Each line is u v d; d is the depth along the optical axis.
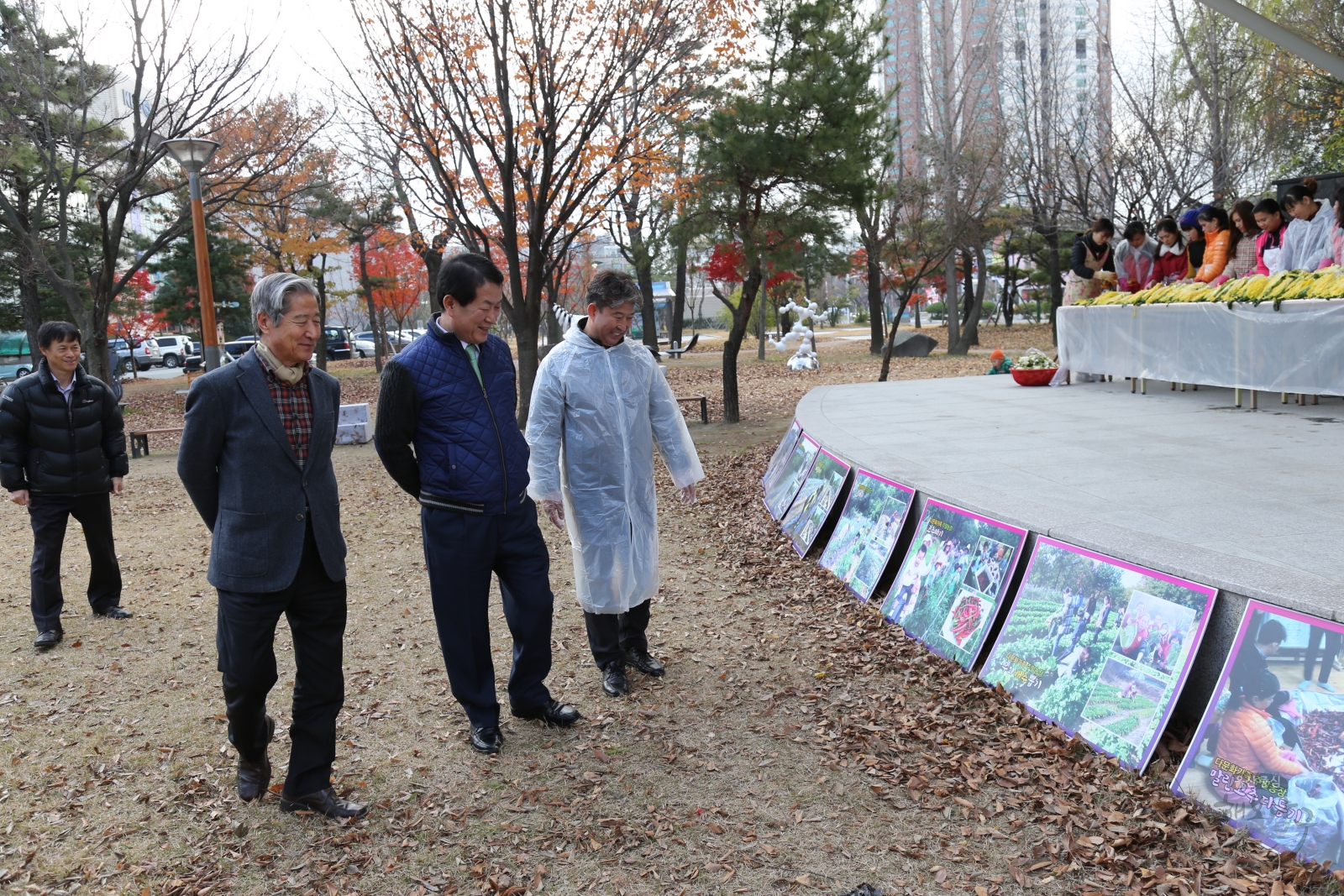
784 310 35.12
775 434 12.27
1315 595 2.78
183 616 5.49
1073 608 3.57
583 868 2.73
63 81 16.62
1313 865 2.43
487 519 3.47
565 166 11.92
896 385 11.21
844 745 3.40
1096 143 20.89
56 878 2.79
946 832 2.80
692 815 3.00
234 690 3.01
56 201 18.69
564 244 13.39
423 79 11.40
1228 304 7.33
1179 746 3.03
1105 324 9.19
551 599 3.71
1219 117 16.73
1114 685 3.25
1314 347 6.61
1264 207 7.69
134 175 16.09
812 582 5.43
